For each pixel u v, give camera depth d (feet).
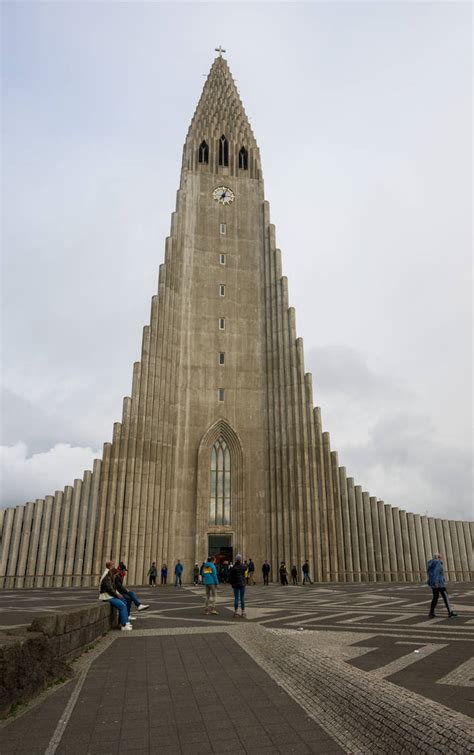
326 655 23.93
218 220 171.12
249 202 175.83
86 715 18.61
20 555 131.44
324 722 17.35
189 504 141.79
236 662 27.12
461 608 54.49
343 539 140.46
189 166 175.42
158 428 141.90
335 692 18.88
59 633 25.80
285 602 68.33
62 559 129.59
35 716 18.57
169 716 18.35
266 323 161.38
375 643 31.89
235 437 148.36
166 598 78.23
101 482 133.39
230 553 140.67
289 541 137.69
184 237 165.68
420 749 13.08
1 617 47.14
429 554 146.10
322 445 145.59
